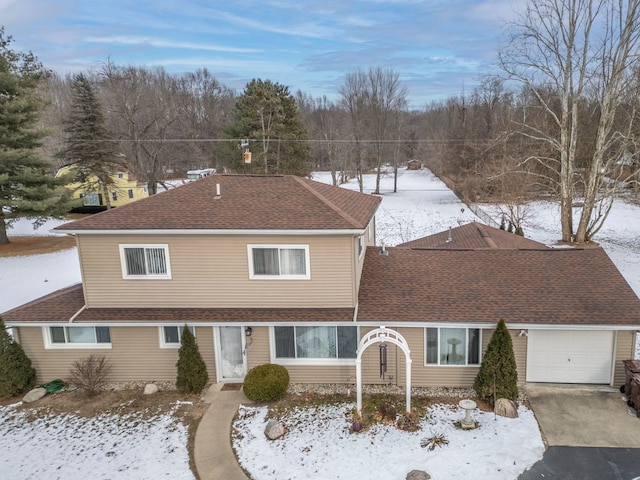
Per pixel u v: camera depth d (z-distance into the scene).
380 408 12.85
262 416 12.80
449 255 16.89
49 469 10.92
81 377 14.38
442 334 13.87
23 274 26.12
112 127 54.28
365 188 67.94
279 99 49.69
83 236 14.21
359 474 10.31
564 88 30.42
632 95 29.80
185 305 14.47
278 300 14.20
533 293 14.26
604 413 12.31
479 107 61.41
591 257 15.93
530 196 45.78
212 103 77.88
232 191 15.74
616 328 12.77
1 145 29.25
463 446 11.12
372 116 65.44
